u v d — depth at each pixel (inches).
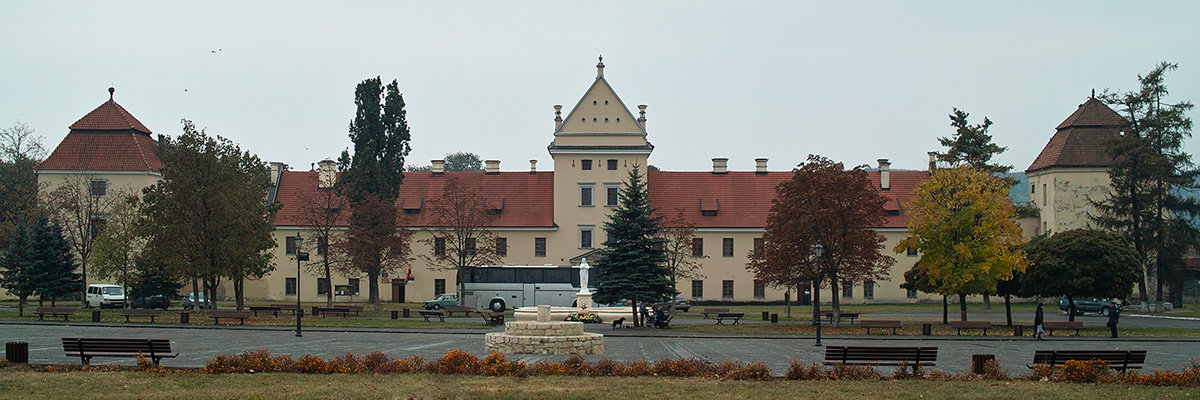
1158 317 2709.2
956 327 2007.9
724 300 3543.3
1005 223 2193.7
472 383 977.5
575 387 954.7
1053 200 3499.0
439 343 1630.2
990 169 3430.1
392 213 2888.8
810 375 1050.1
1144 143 2849.4
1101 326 2279.8
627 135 3533.5
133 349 1116.5
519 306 2878.9
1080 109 3599.9
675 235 3038.9
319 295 3528.5
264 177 2743.6
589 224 3533.5
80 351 1110.4
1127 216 2965.1
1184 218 2960.1
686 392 929.5
